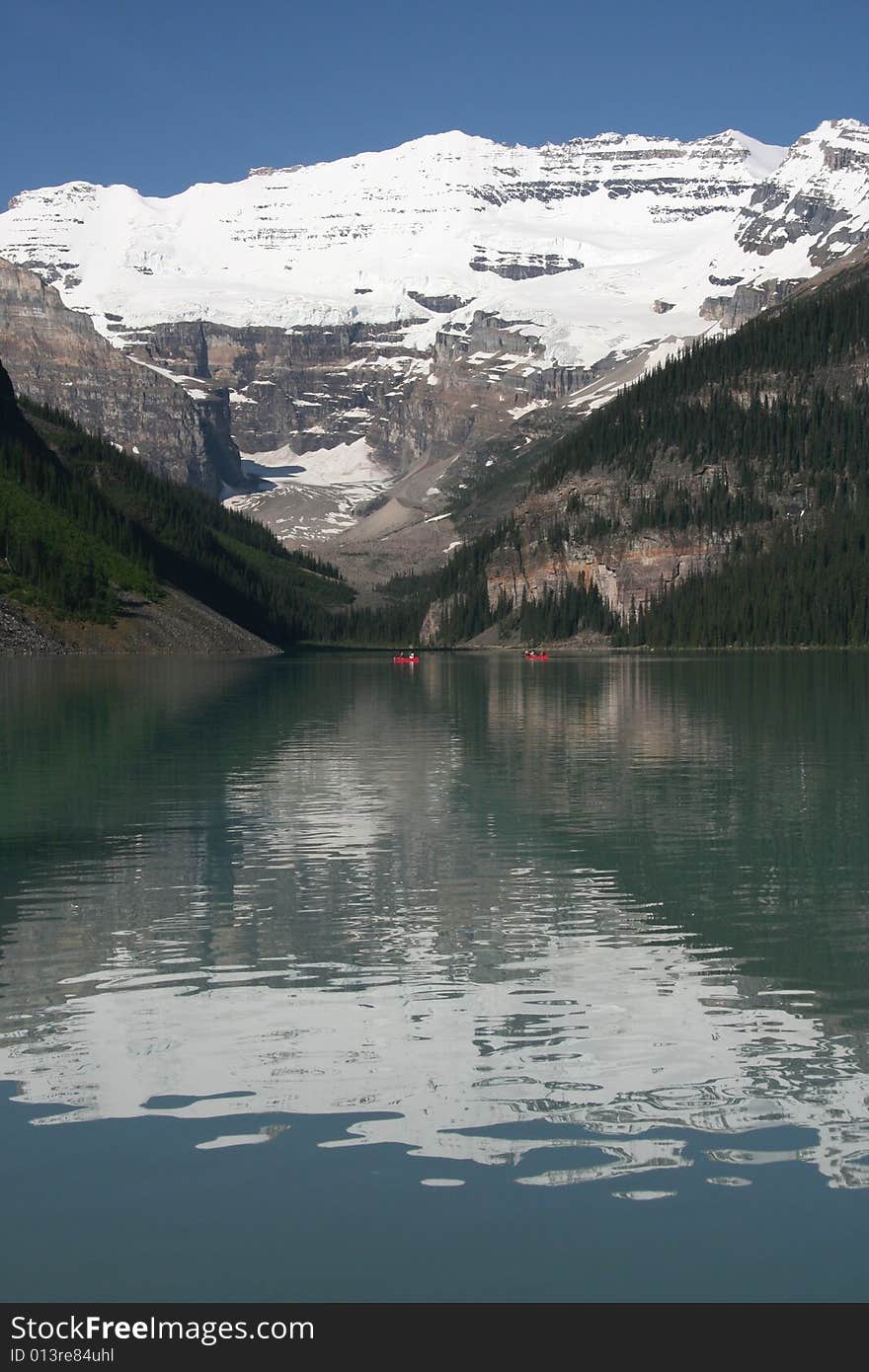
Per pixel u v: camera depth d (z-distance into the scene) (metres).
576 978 32.56
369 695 150.12
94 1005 30.48
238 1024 29.12
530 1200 21.25
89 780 70.00
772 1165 22.25
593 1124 23.80
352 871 45.75
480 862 47.28
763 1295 18.95
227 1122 23.94
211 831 53.88
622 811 58.88
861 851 49.19
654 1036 28.23
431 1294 19.08
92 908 40.03
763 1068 26.38
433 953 34.81
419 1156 22.66
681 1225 20.50
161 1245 20.14
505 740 92.56
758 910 39.62
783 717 112.31
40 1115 24.27
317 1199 21.27
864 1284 19.19
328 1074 26.16
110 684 160.38
